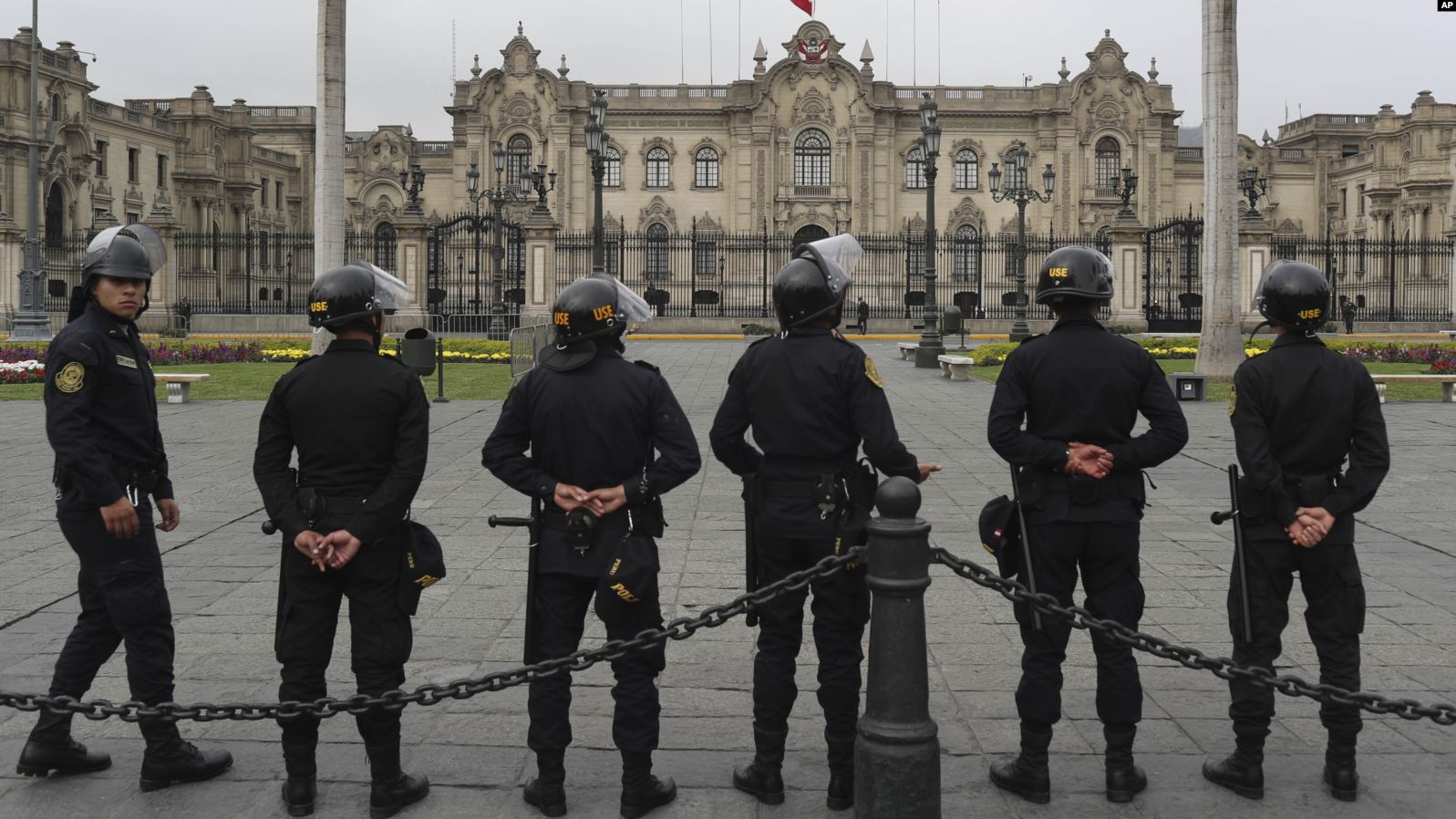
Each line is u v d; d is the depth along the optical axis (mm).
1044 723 3834
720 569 6914
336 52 13781
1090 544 3961
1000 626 5730
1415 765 4094
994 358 25234
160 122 62969
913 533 3316
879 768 3291
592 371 3941
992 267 63062
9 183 51125
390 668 3809
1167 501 9328
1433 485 9938
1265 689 3836
